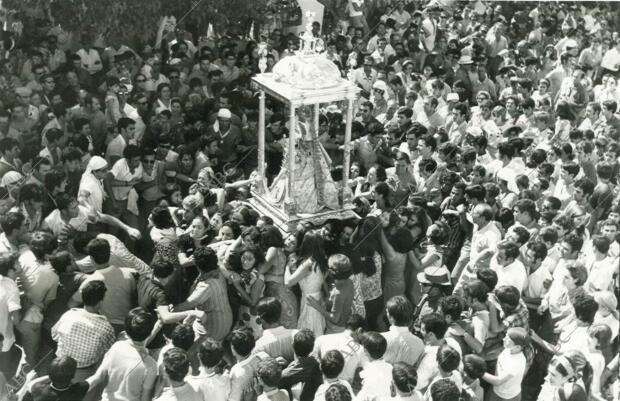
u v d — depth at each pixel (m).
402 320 7.93
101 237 8.93
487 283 8.48
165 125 11.84
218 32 14.23
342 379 7.79
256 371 7.73
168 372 7.29
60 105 11.63
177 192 10.54
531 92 13.34
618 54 13.94
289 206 10.18
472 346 8.26
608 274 9.67
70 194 10.13
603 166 10.77
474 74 13.17
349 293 8.57
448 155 11.11
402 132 11.86
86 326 7.86
